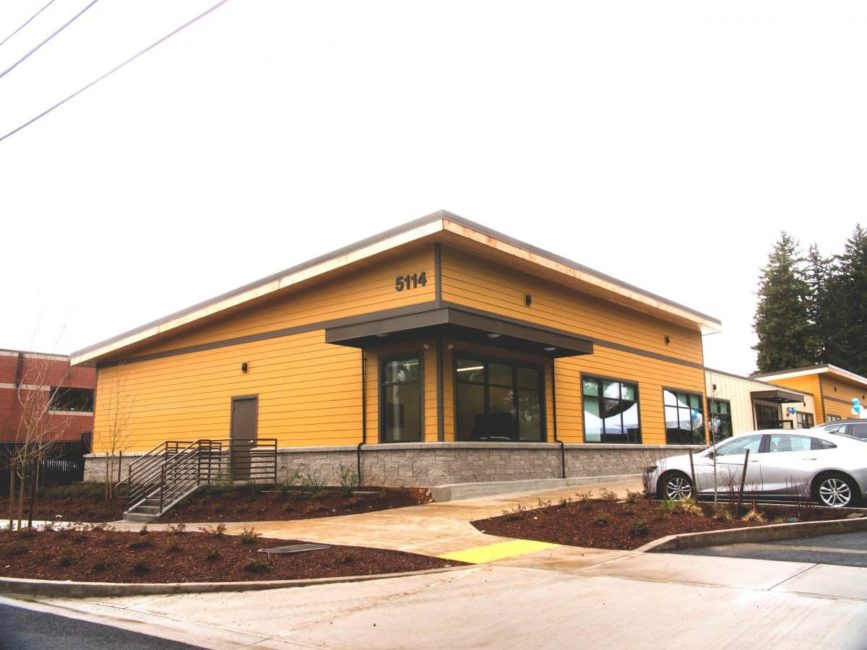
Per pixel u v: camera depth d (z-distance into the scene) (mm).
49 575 8703
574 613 6441
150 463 20828
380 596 7445
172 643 6090
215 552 9289
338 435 18266
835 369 38938
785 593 6660
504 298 18031
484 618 6461
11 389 34062
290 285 19125
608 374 22281
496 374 17984
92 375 37875
